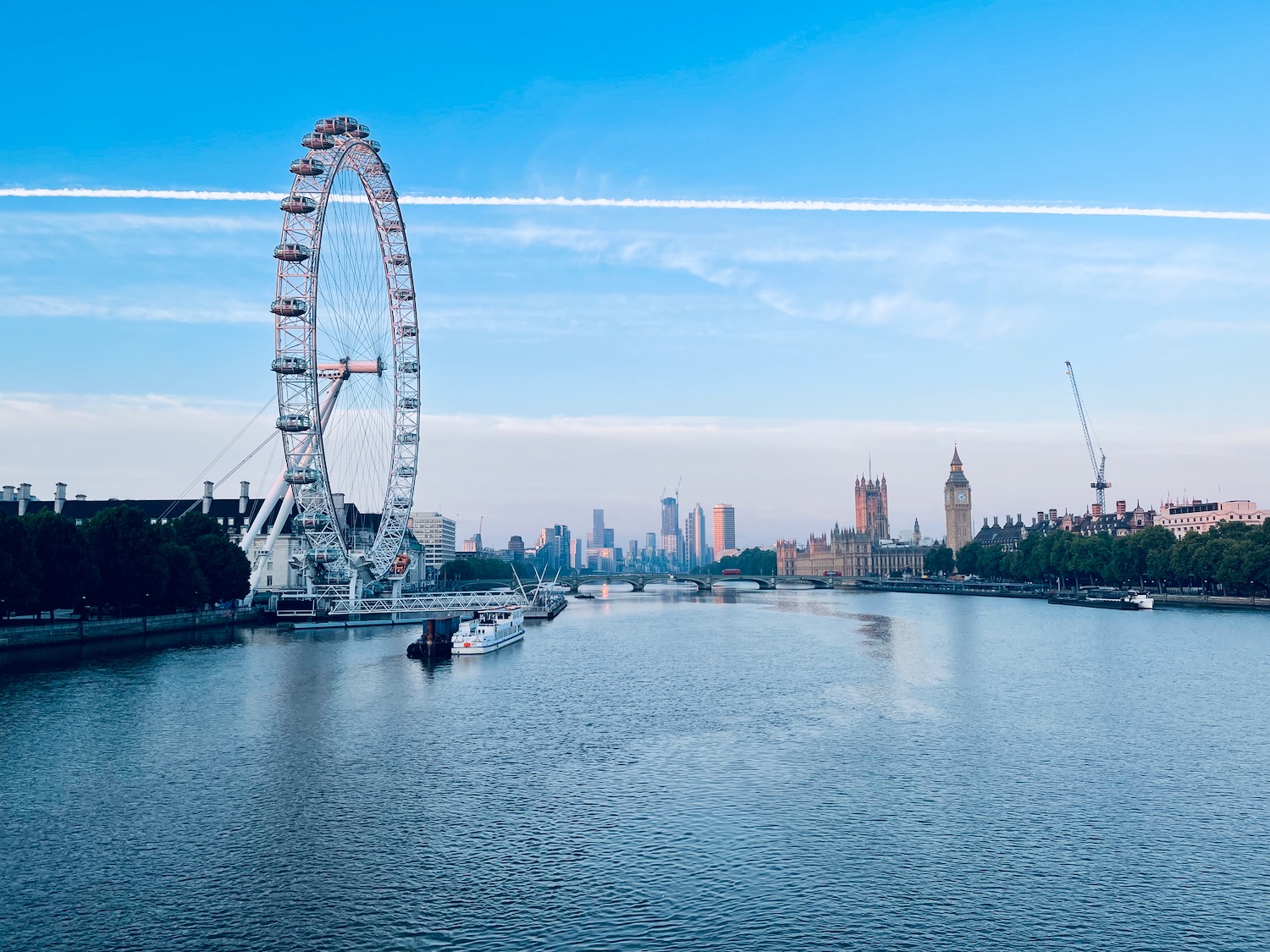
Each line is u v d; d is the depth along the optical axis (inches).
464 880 2367.1
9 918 2159.2
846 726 4028.1
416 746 3688.5
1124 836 2662.4
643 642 7652.6
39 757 3491.6
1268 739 3757.4
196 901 2247.8
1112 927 2122.3
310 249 7849.4
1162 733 3865.7
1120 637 7421.3
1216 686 4965.6
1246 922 2143.2
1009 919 2156.7
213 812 2878.9
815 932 2095.2
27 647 6043.3
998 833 2687.0
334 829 2723.9
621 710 4434.1
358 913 2186.3
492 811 2883.9
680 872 2410.2
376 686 5108.3
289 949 2017.7
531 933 2087.8
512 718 4229.8
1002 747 3631.9
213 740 3779.5
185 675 5344.5
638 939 2060.8
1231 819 2800.2
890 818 2802.7
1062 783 3157.0
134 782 3181.6
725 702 4621.1
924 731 3917.3
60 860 2496.3
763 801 2970.0
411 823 2773.1
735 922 2140.7
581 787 3127.5
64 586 6392.7
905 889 2313.0
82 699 4566.9
